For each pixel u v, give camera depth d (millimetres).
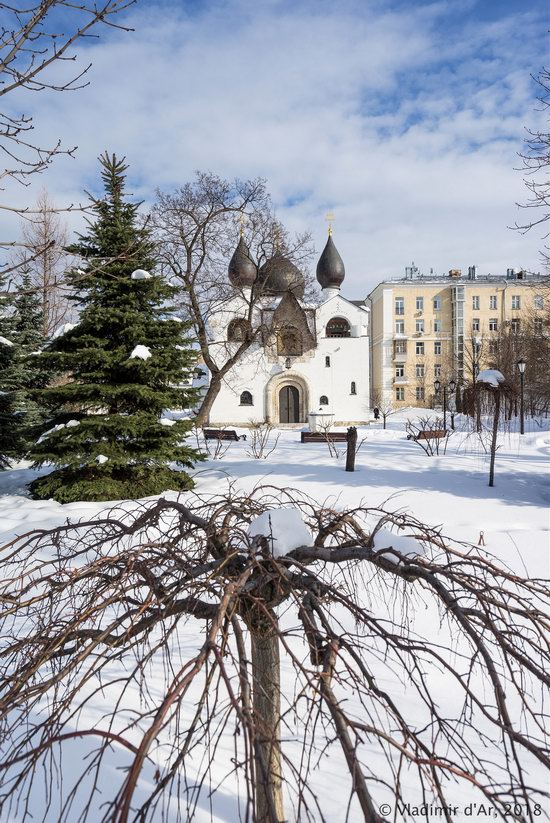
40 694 1743
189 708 3738
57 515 8961
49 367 11508
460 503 10023
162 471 11711
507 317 58281
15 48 3432
